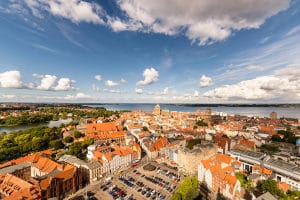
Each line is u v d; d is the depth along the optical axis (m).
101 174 125.88
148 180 121.19
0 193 95.62
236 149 156.12
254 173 118.19
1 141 184.12
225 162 130.12
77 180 108.38
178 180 121.62
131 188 110.62
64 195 99.88
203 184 116.12
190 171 135.38
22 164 123.81
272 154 161.38
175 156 155.50
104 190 108.31
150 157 169.62
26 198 81.31
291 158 146.75
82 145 178.88
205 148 150.88
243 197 97.69
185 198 88.50
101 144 188.50
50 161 122.94
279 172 117.69
